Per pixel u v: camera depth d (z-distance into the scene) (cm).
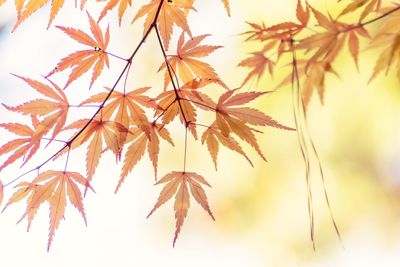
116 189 80
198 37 80
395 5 79
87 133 80
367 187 177
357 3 79
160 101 80
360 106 156
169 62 81
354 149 170
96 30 79
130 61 79
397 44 79
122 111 80
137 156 81
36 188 81
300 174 180
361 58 143
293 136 175
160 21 80
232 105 79
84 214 81
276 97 159
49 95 79
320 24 79
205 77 81
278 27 80
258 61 84
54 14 79
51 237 81
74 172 81
